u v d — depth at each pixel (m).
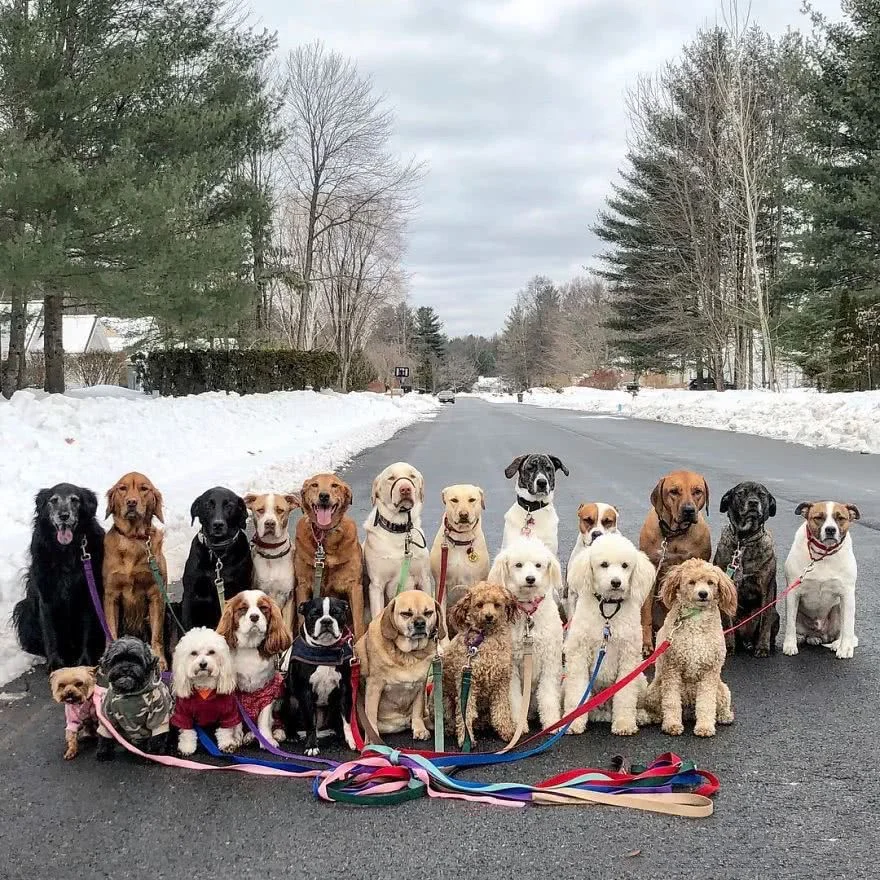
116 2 21.50
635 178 62.31
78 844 3.69
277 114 30.86
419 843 3.67
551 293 151.12
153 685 4.59
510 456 20.17
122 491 6.14
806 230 40.00
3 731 5.02
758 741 4.78
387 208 51.06
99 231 18.67
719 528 10.78
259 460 15.30
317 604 4.82
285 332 53.75
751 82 41.44
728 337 49.38
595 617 5.22
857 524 10.84
